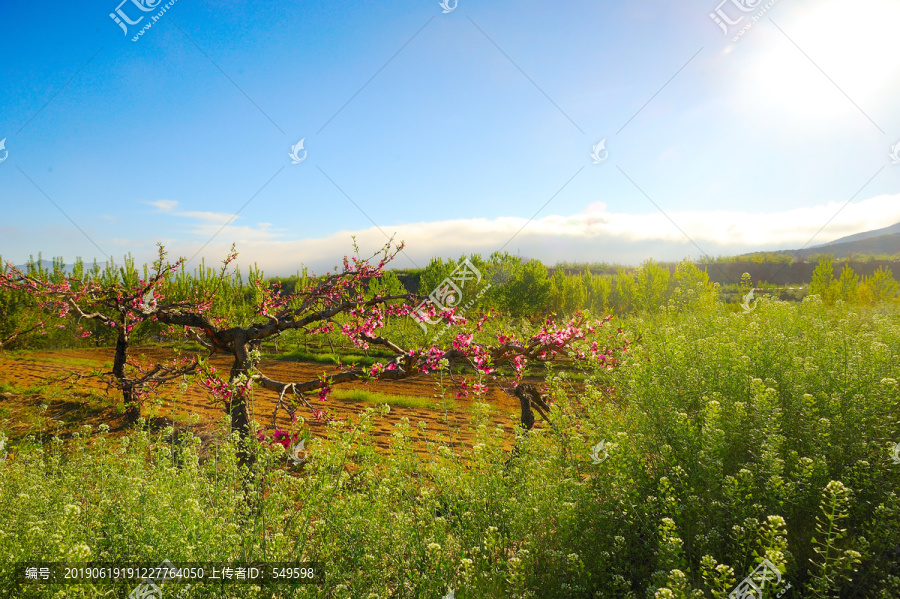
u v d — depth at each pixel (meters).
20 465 4.84
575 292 24.50
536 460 3.60
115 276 15.64
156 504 3.29
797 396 3.50
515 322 16.94
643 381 3.97
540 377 11.70
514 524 2.89
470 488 3.27
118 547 3.03
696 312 7.65
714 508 2.66
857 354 3.89
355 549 2.86
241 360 6.49
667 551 2.25
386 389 12.15
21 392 10.75
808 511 2.70
